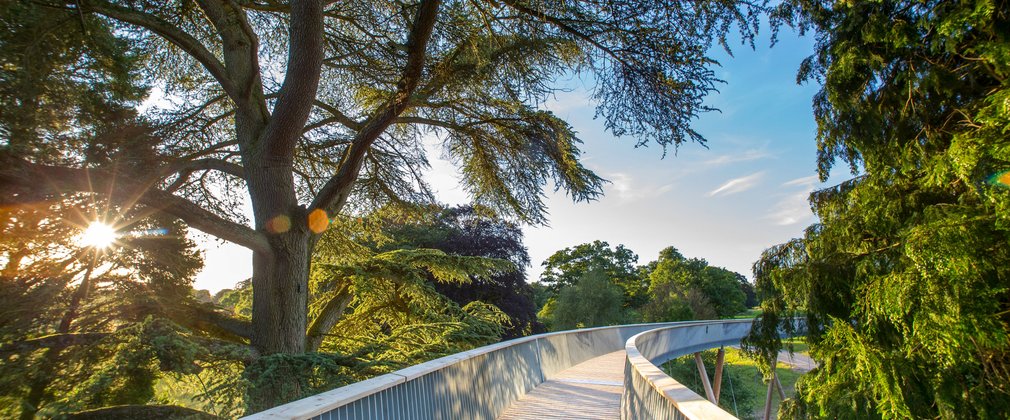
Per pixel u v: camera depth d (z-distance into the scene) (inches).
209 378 336.2
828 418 313.3
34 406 245.1
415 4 389.4
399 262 571.2
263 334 388.5
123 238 324.5
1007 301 227.9
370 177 538.0
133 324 283.4
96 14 336.2
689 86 327.9
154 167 359.6
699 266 3043.8
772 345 448.8
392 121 403.5
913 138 295.9
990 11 213.6
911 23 281.7
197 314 374.6
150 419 279.9
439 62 399.9
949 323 211.9
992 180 204.4
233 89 420.5
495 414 305.9
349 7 445.4
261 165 408.8
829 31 330.6
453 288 1162.0
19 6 267.3
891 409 250.4
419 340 518.6
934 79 271.0
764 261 444.8
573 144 420.2
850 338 275.6
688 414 107.7
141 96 415.2
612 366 665.0
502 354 352.8
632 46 327.3
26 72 268.7
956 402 236.2
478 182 495.2
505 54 359.9
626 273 3090.6
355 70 454.0
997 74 243.4
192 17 450.0
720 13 286.7
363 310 634.8
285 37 512.4
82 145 324.5
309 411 109.8
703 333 1175.0
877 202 320.2
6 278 273.7
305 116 399.5
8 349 252.1
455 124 466.3
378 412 147.6
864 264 305.9
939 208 257.6
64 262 298.7
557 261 3058.6
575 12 323.9
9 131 270.5
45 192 279.9
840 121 333.7
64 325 294.2
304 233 418.0
